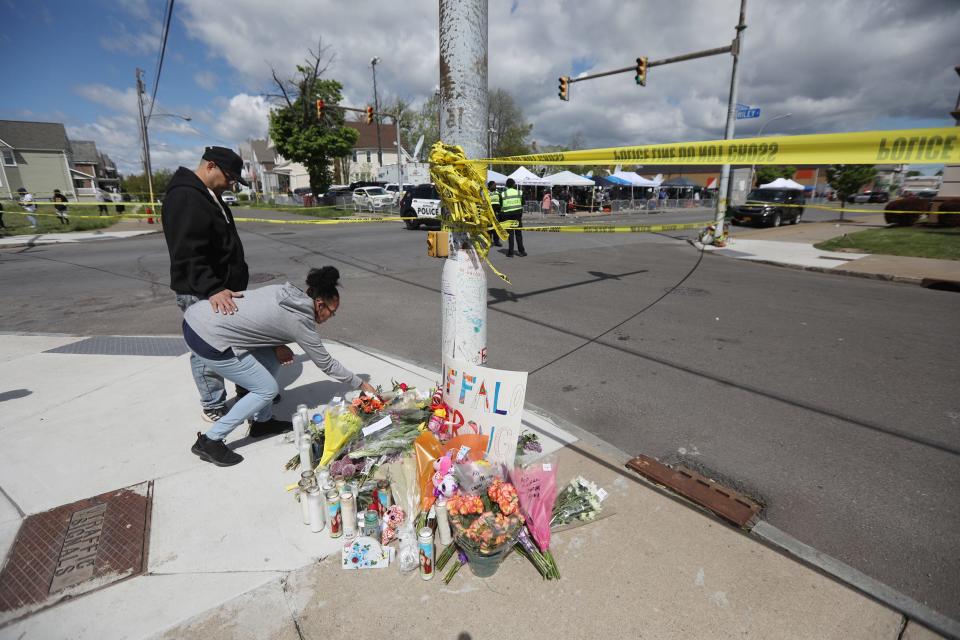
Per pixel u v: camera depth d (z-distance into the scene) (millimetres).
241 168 3018
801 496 2771
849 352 5125
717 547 2332
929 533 2488
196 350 2709
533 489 2311
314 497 2359
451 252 2844
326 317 2969
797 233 17844
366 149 53656
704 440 3373
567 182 28641
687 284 8695
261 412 3207
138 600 2012
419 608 2002
